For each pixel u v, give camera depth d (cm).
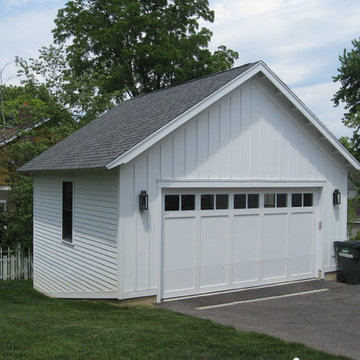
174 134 1023
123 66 2941
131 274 980
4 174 1939
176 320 820
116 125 1252
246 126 1139
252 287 1173
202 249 1090
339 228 1334
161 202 1016
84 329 733
